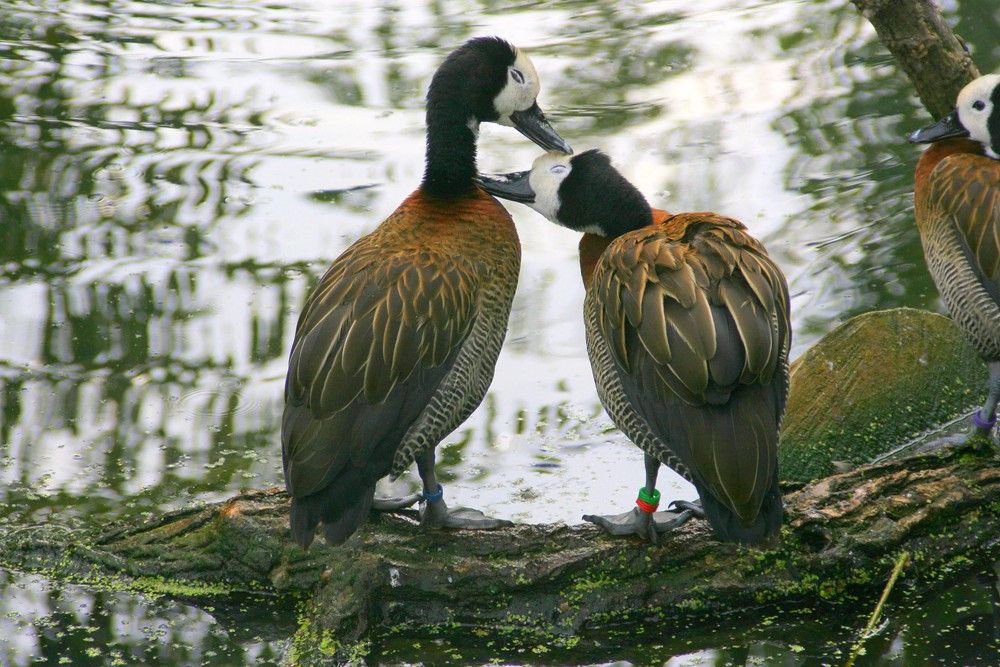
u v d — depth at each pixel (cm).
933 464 940
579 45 2038
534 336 1293
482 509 1005
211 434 1138
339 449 803
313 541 880
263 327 1313
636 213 953
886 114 1753
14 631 851
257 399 1195
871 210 1501
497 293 924
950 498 897
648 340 780
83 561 922
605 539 870
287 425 822
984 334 1018
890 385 1123
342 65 1984
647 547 860
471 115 1005
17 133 1766
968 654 802
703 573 855
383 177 1638
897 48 1144
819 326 1283
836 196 1539
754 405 755
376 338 835
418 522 899
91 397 1190
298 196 1585
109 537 928
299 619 859
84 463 1086
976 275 1016
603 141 1708
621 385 842
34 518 998
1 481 1054
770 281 811
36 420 1148
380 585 852
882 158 1625
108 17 2206
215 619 873
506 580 848
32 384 1206
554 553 860
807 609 857
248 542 888
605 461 1086
